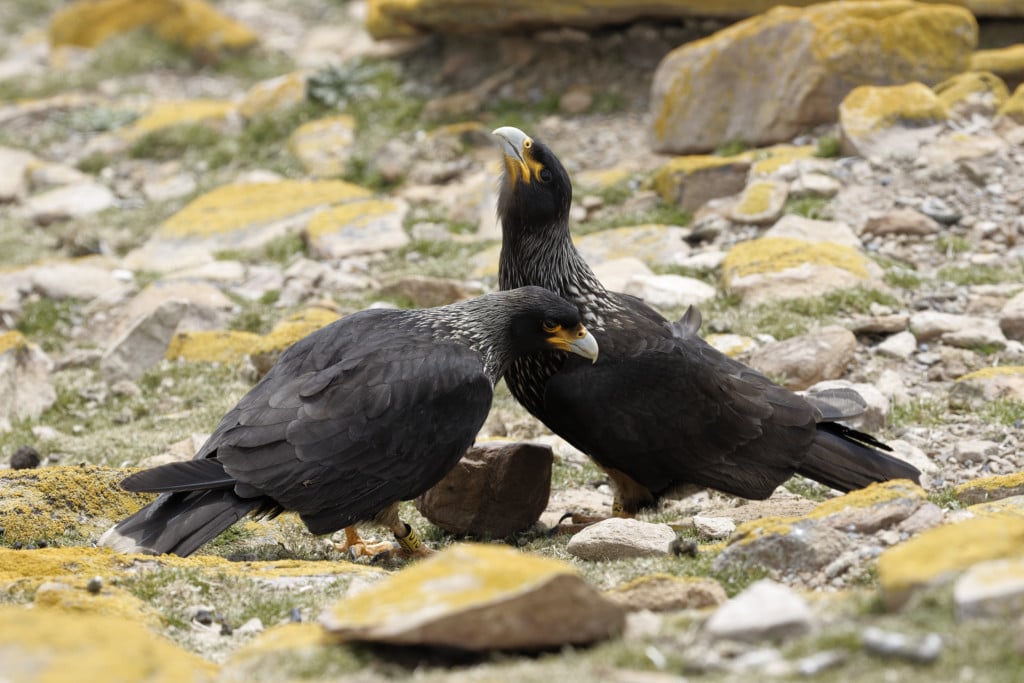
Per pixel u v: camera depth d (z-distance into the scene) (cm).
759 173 1683
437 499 995
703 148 1864
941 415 1177
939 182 1636
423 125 2097
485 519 992
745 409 984
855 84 1794
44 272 1689
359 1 3006
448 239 1731
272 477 845
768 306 1391
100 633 573
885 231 1567
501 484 980
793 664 543
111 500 963
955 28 1809
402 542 937
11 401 1316
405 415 883
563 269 1040
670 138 1883
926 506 765
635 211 1727
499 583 593
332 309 1521
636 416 973
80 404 1367
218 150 2147
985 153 1659
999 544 622
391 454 879
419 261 1683
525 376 1026
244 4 3081
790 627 574
